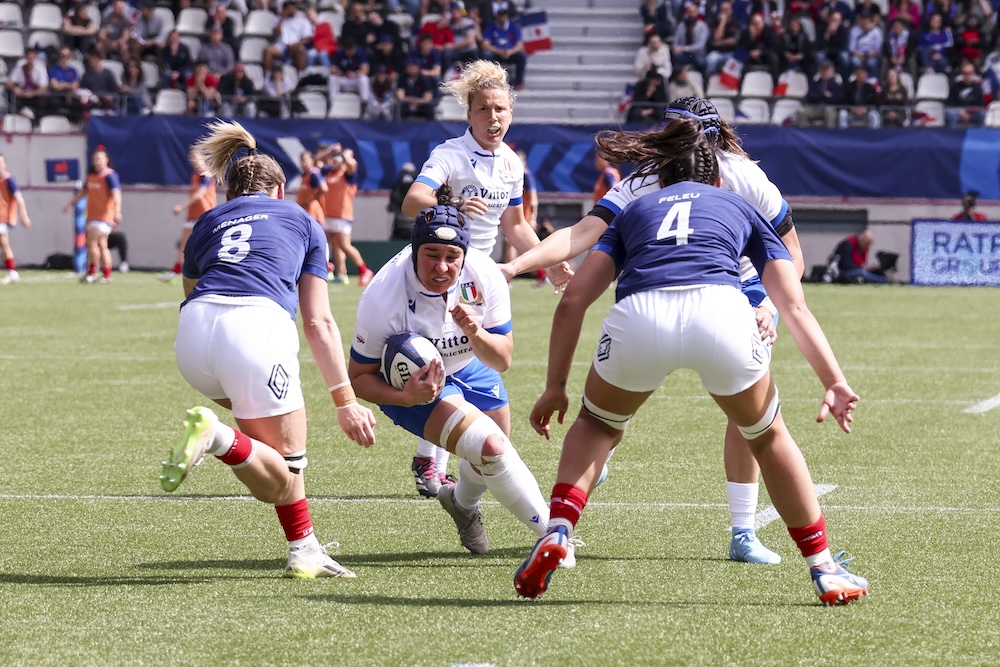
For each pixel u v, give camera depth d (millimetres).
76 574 12047
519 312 41875
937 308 44438
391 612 10648
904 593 11258
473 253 12281
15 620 10430
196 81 62312
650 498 15734
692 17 63750
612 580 11836
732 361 10109
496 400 13453
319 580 11836
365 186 59375
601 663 9266
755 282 12914
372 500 15734
